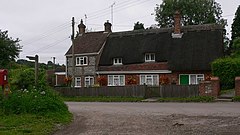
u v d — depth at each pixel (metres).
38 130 13.57
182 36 47.31
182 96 36.06
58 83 67.12
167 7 68.31
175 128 13.81
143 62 47.78
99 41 53.59
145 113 20.02
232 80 34.03
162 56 46.19
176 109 22.27
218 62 34.75
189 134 12.39
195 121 15.71
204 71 42.69
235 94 30.39
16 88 22.91
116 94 40.84
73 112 21.39
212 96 31.73
